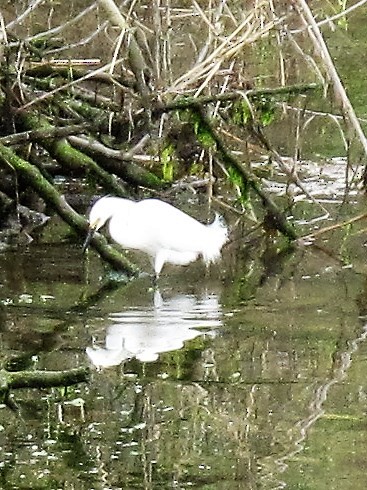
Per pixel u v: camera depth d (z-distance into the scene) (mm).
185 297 10445
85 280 11102
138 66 12094
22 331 9289
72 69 13492
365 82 19641
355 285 10797
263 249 12266
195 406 7559
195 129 12344
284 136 16328
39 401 7703
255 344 8953
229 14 12578
